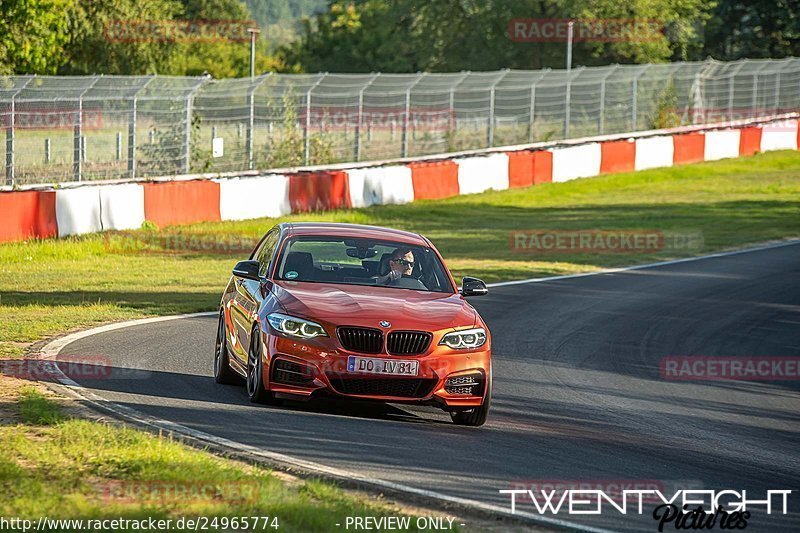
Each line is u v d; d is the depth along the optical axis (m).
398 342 31.03
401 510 22.12
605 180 139.50
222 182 90.88
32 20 172.38
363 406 33.59
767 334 53.41
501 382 39.22
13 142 96.75
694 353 47.75
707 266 79.00
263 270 35.50
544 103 157.00
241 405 32.03
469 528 21.23
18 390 32.03
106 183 95.31
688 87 180.38
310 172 113.38
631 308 59.19
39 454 24.02
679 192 132.38
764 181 143.38
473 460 27.25
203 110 119.56
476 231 96.81
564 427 32.56
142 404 31.20
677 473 27.62
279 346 31.06
